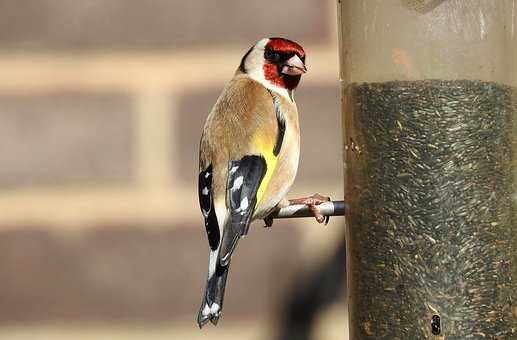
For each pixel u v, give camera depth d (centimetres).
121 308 1088
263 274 1088
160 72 1082
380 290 855
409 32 838
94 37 1085
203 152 898
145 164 1080
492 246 842
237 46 1083
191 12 1083
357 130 861
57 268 1087
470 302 841
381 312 855
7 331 1088
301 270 1088
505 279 845
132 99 1081
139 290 1086
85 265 1087
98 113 1081
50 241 1086
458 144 838
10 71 1081
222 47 1082
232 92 923
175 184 1080
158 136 1080
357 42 856
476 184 839
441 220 840
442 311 841
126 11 1083
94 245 1085
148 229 1084
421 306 844
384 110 848
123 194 1082
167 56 1083
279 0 1084
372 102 852
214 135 898
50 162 1082
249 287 1088
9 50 1084
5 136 1083
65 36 1086
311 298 1088
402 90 842
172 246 1084
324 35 1085
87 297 1089
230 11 1083
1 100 1082
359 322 869
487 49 838
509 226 845
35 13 1086
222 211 870
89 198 1083
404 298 847
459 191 838
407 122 842
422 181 841
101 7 1085
